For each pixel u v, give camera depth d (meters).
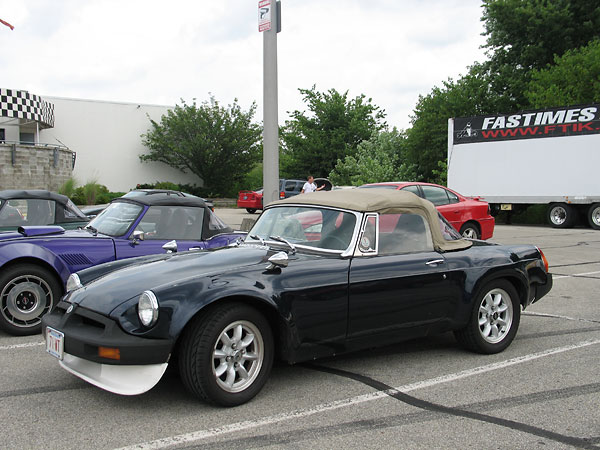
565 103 23.78
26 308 5.52
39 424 3.40
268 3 10.32
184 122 35.69
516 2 30.11
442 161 27.39
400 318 4.41
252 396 3.74
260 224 4.99
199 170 37.38
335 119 34.69
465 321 4.77
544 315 6.59
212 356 3.53
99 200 27.69
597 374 4.42
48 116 31.77
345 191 4.88
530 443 3.16
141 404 3.72
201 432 3.28
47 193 7.36
